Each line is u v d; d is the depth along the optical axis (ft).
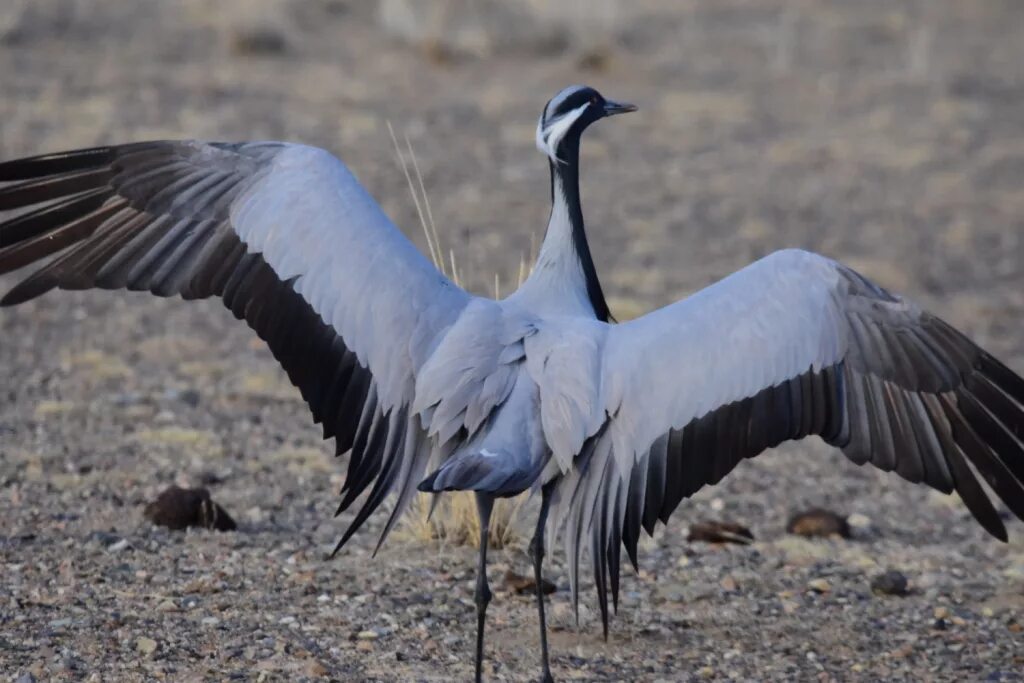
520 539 42.29
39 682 31.45
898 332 31.32
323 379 31.58
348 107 93.97
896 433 31.19
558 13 115.96
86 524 41.11
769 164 90.38
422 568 39.96
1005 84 112.37
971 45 125.08
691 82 107.45
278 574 38.65
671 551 42.37
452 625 36.37
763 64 113.91
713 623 37.45
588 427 30.37
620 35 117.19
